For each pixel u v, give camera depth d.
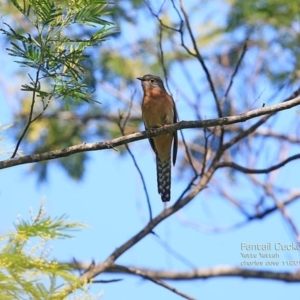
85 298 3.69
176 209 11.12
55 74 6.46
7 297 3.54
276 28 15.62
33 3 6.12
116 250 10.74
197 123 7.74
